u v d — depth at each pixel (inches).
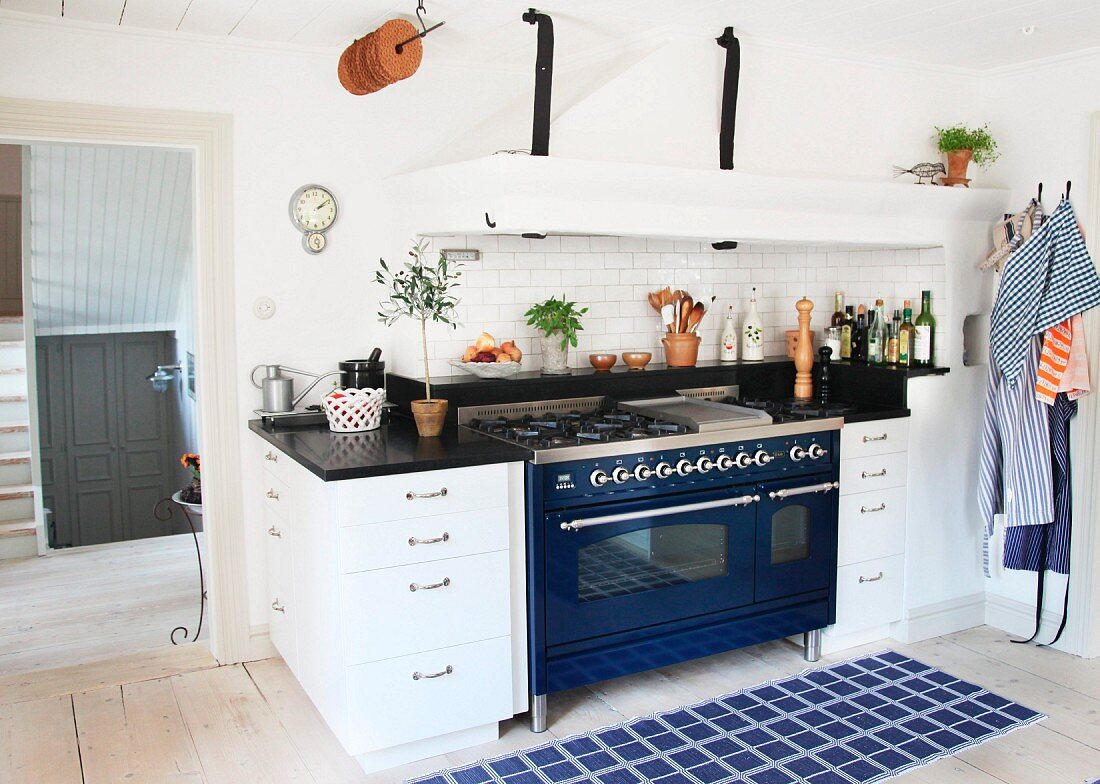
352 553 109.6
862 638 155.6
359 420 134.0
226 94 135.6
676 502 131.4
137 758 117.1
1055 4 121.2
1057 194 149.9
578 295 158.6
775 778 112.4
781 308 177.2
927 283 157.8
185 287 257.8
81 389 286.8
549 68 121.7
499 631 120.5
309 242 142.9
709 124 136.3
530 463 120.0
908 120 154.5
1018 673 143.1
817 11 124.1
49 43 124.8
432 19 125.8
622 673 130.0
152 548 228.8
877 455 149.1
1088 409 146.6
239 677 140.9
